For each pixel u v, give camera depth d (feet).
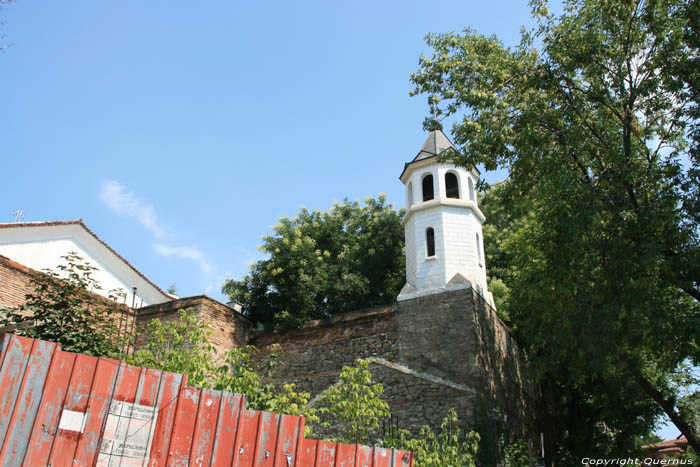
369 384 59.26
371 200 97.96
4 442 16.02
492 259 94.27
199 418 20.66
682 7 47.29
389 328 62.64
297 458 23.09
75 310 38.04
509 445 54.65
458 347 57.52
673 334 42.86
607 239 45.73
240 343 69.15
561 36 51.98
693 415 72.28
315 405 59.16
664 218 43.75
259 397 31.96
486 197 68.64
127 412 18.81
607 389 70.59
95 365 18.54
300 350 67.00
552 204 47.83
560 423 78.95
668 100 49.21
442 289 61.62
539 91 53.31
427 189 73.10
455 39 56.24
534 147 49.93
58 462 16.89
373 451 26.50
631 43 49.96
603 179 48.52
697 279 44.04
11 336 17.02
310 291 74.90
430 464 34.12
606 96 52.60
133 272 79.15
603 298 45.78
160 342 36.19
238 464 21.21
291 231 83.56
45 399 17.19
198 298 65.16
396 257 89.71
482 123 51.52
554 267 49.47
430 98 55.06
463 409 53.21
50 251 69.62
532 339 55.57
